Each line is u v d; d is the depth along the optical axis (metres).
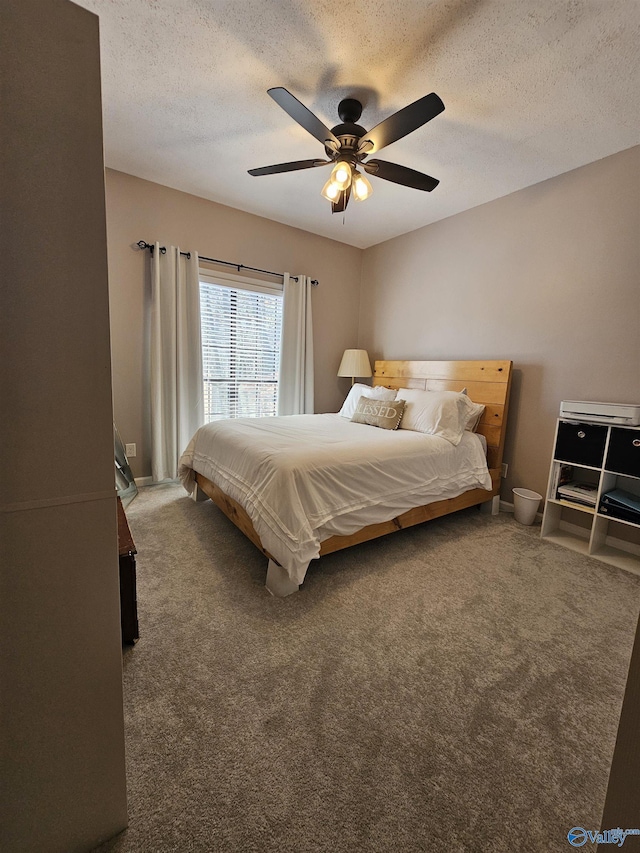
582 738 1.12
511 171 2.61
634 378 2.35
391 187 2.87
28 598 0.70
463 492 2.75
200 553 2.17
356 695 1.25
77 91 0.65
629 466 2.12
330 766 1.01
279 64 1.75
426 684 1.30
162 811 0.90
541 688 1.30
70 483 0.71
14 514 0.67
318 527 1.82
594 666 1.41
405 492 2.28
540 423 2.87
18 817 0.74
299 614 1.66
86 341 0.70
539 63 1.68
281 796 0.94
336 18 1.50
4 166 0.60
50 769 0.76
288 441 2.25
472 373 3.18
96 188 0.68
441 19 1.48
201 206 3.29
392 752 1.06
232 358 3.69
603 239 2.45
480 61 1.68
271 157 2.61
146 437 3.29
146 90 1.95
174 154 2.59
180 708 1.18
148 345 3.20
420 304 3.78
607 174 2.40
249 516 1.90
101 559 0.76
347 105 1.95
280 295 3.88
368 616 1.66
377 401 3.20
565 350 2.68
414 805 0.93
